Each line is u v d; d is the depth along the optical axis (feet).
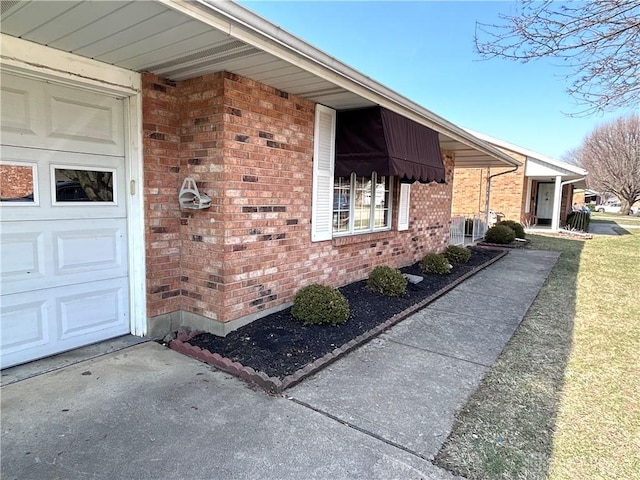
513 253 38.14
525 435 8.61
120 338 13.23
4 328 10.56
